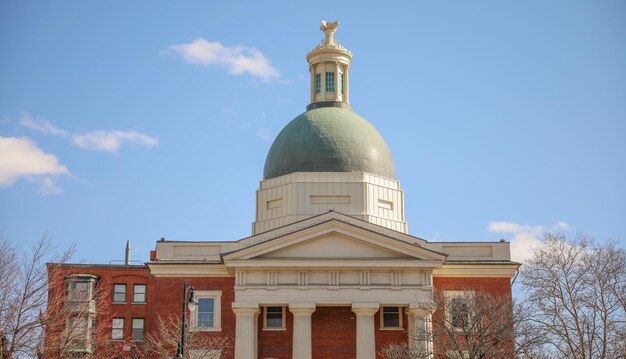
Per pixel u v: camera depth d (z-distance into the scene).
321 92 92.94
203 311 77.19
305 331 72.38
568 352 67.62
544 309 67.81
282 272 73.69
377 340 75.44
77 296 78.38
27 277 61.38
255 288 73.00
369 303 72.56
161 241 79.25
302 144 86.19
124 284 85.81
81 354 71.19
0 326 58.91
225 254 73.31
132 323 85.06
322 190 83.38
